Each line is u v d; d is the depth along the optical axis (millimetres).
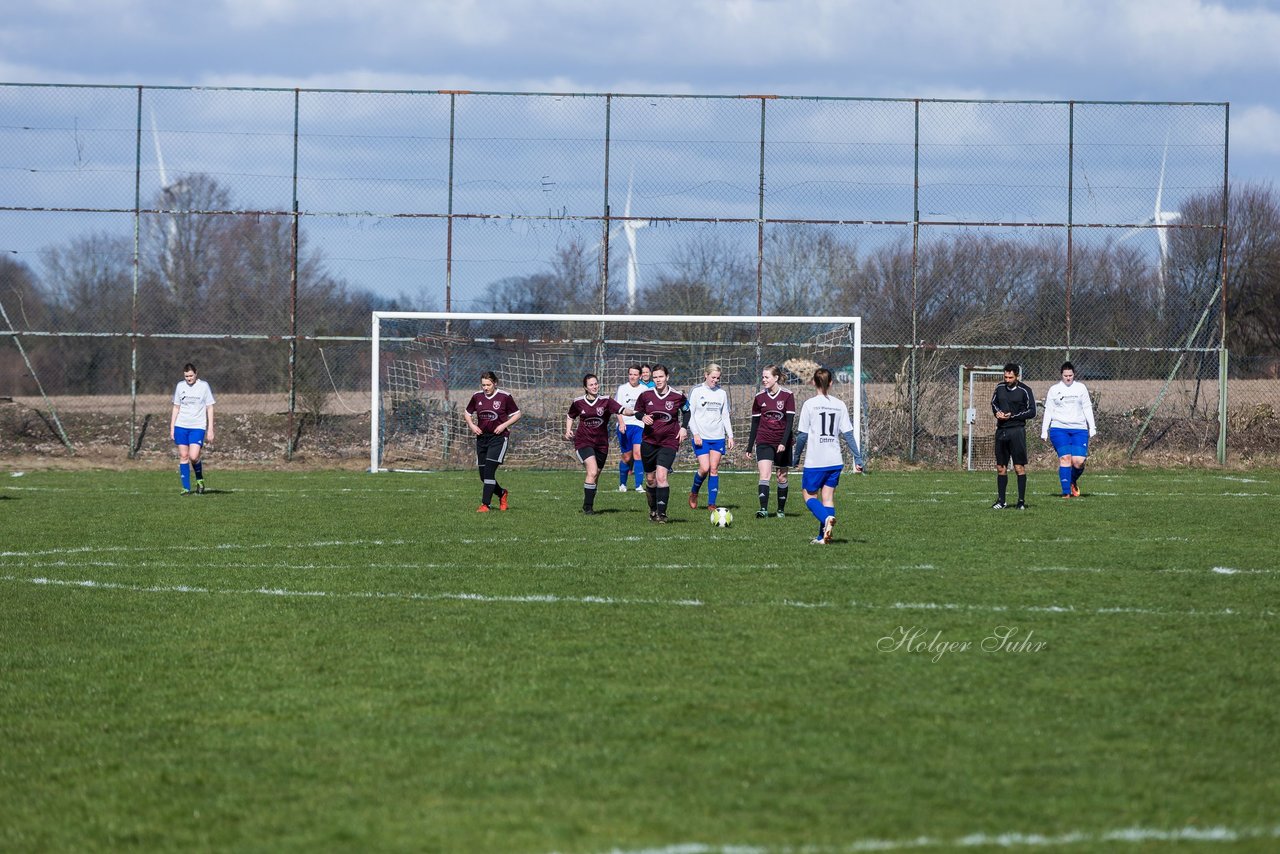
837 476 41906
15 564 37781
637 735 20000
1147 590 32875
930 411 86000
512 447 84562
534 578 34906
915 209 85500
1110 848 15477
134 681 23562
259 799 17281
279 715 21281
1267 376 98438
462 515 51406
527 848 15477
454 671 24141
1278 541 43031
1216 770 18328
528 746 19469
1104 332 86000
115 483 67938
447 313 82750
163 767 18641
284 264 84438
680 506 55844
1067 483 61625
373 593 32656
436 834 15953
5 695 22609
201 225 83812
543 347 84875
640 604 30922
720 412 53969
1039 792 17422
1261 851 15414
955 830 16016
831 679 23469
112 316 84000
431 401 84750
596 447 52219
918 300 85875
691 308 86000
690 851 15328
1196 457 86125
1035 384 89000
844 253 85812
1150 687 22875
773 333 85688
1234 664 24625
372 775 18203
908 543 42219
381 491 63906
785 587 33281
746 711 21328
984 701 21953
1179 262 86125
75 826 16391
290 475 75750
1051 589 33000
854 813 16609
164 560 38531
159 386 85125
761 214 85438
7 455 81875
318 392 85625
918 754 19047
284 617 29469
